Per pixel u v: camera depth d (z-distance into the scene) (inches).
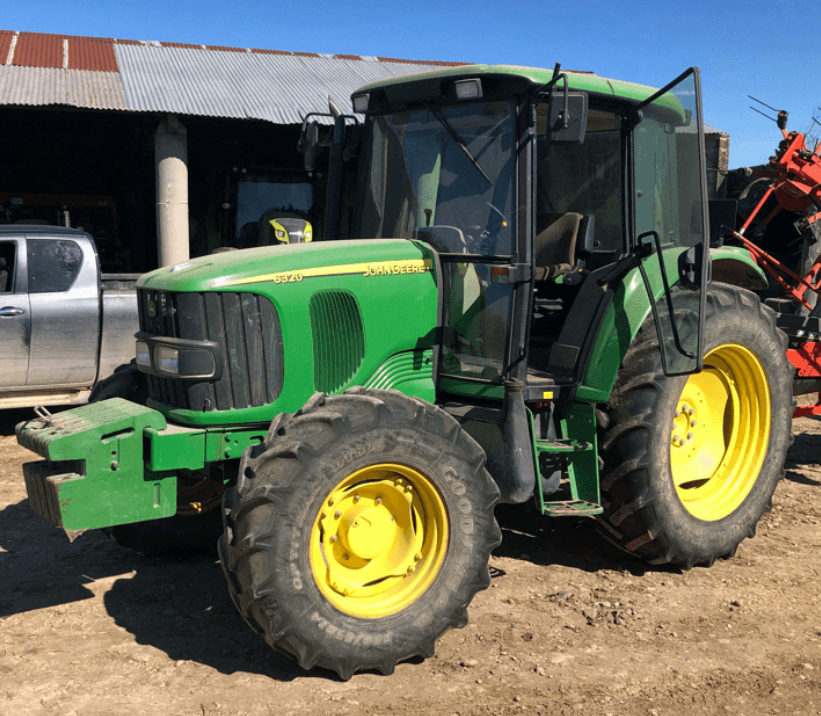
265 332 141.5
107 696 122.9
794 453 269.7
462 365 160.7
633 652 138.3
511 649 139.3
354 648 126.3
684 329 157.8
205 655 136.3
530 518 206.5
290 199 535.2
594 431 163.0
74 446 127.8
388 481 134.4
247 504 121.9
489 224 156.5
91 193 730.8
